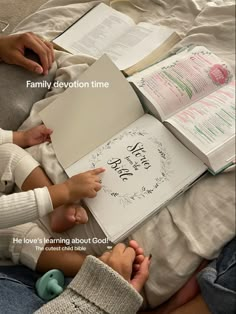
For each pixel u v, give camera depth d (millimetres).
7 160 912
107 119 955
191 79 969
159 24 1188
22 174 905
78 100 983
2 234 854
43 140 984
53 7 1305
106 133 946
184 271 828
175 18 1188
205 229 836
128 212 848
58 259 845
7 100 1014
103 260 793
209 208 851
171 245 839
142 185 870
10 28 1553
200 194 865
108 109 960
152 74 988
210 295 783
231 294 751
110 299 730
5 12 1596
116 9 1282
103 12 1229
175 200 876
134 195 862
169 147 902
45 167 929
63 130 969
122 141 929
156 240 847
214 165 857
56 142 960
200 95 962
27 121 1024
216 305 774
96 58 1104
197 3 1209
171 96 946
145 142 916
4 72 1051
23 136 978
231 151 867
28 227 863
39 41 1083
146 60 1074
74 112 976
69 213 846
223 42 1067
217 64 996
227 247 834
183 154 891
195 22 1124
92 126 955
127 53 1102
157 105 933
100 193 872
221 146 863
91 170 883
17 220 813
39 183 902
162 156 895
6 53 1064
